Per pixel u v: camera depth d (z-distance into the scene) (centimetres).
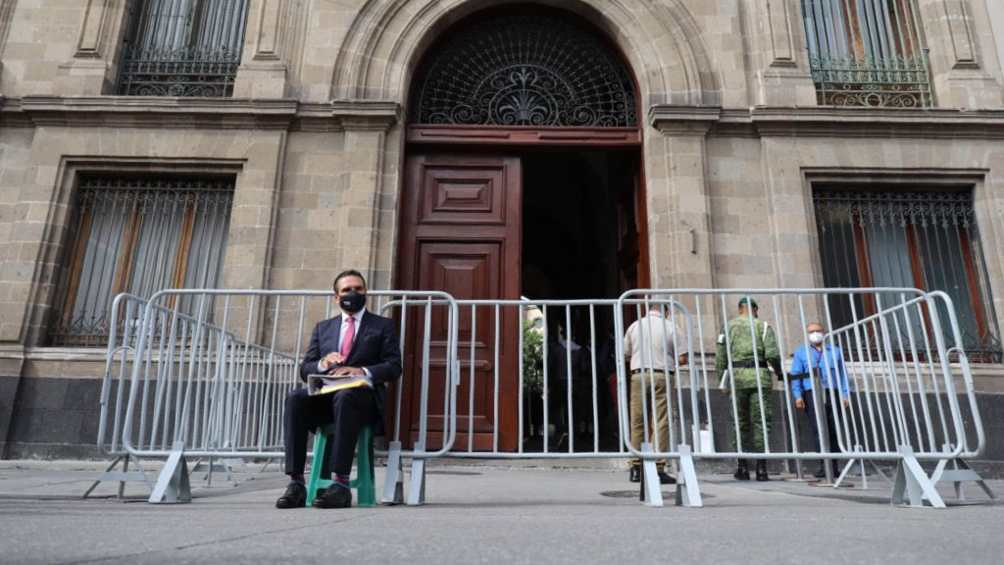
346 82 841
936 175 802
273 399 555
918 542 192
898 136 811
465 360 777
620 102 893
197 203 829
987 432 707
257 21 864
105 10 878
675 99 832
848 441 500
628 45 869
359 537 192
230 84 877
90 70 845
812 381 407
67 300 790
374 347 358
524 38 916
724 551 173
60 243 789
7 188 805
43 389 732
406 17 866
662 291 398
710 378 726
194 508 315
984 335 771
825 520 257
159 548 165
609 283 1138
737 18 862
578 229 1577
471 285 818
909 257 803
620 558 161
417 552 165
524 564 151
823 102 864
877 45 897
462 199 849
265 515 269
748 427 595
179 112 811
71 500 361
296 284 773
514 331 793
